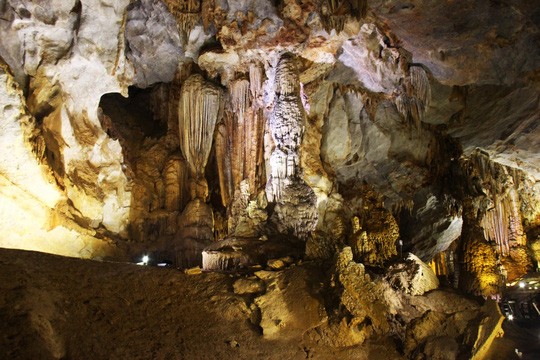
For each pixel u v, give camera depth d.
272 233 9.93
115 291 6.57
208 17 10.30
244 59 11.30
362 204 13.42
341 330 6.83
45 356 4.71
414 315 7.39
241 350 6.17
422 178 15.19
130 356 5.39
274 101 10.66
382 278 7.73
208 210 11.52
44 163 9.00
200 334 6.26
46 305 5.50
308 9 9.85
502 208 17.05
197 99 11.88
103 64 10.16
